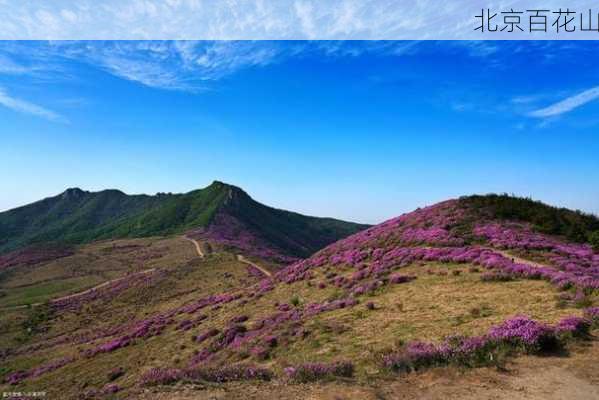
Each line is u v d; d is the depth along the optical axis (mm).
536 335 12734
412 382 11148
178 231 179500
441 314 18828
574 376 10641
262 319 28578
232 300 42281
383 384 11148
